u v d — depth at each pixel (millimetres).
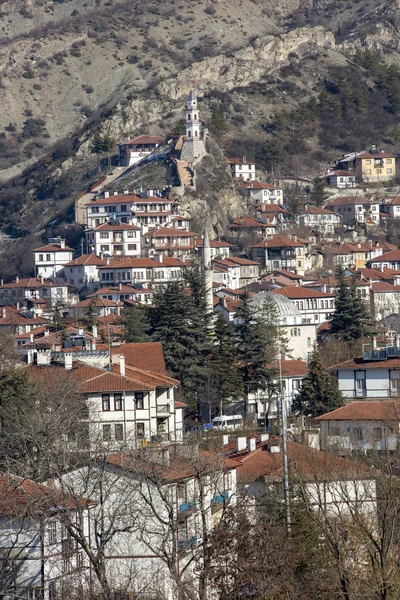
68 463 160750
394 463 177750
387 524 149500
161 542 156125
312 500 175250
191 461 159000
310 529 155500
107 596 138375
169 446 187375
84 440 186750
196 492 160750
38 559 146500
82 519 148125
